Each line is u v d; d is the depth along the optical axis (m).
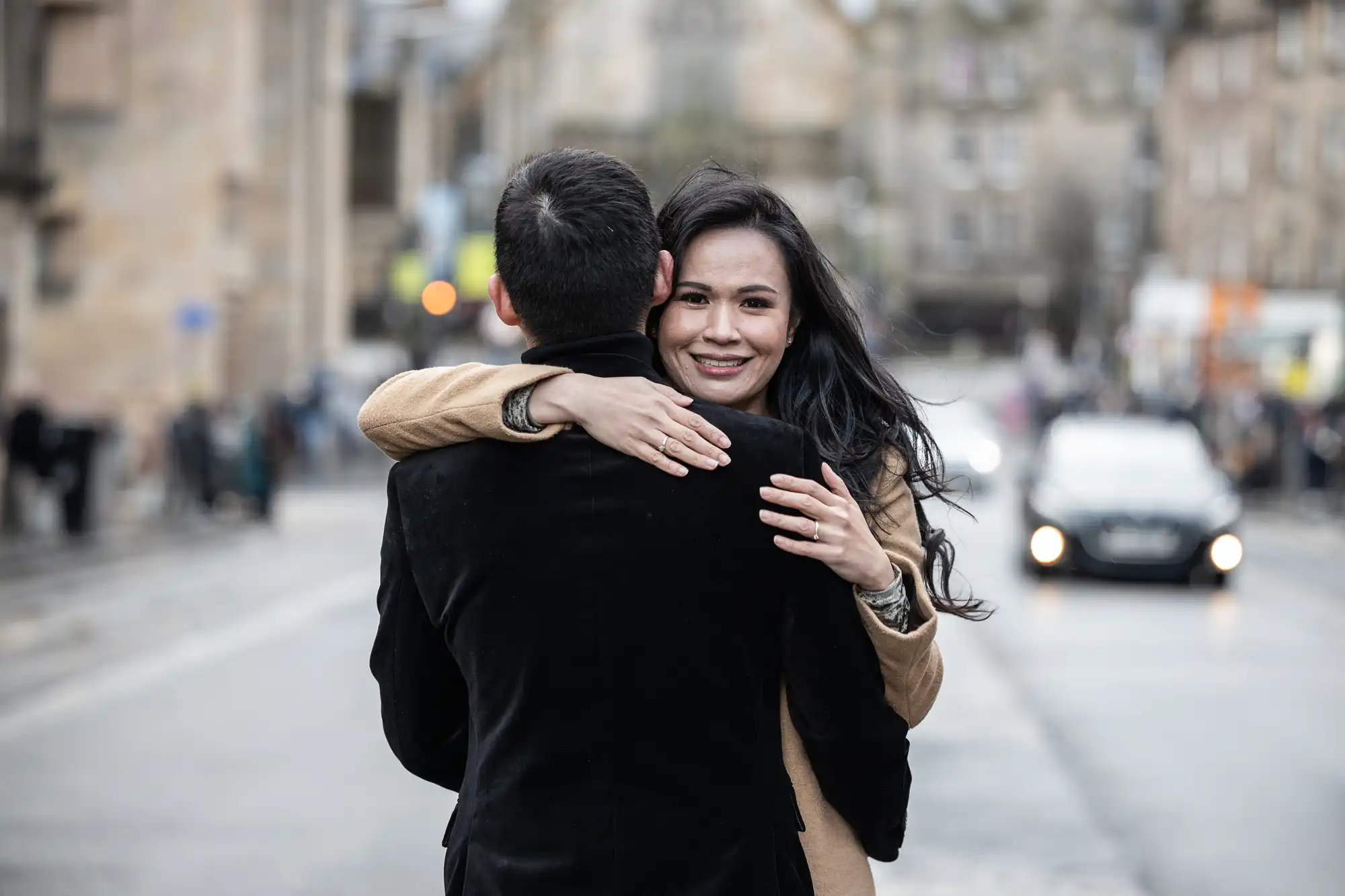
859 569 2.74
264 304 46.62
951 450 33.12
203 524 26.84
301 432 41.19
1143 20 90.62
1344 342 43.06
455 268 45.59
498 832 2.66
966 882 6.91
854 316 3.18
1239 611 16.56
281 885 6.88
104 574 19.97
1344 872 7.14
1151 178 83.69
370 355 53.19
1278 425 34.75
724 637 2.66
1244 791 8.72
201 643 14.20
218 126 36.50
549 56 86.44
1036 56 91.38
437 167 86.62
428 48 66.25
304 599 17.50
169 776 8.93
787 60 87.31
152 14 36.38
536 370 2.73
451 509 2.73
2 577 19.22
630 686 2.63
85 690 11.81
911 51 91.75
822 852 2.89
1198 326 46.72
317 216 49.09
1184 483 19.17
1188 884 6.91
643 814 2.62
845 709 2.77
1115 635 14.66
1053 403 47.38
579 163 2.80
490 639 2.69
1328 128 58.94
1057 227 89.56
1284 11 60.28
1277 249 60.72
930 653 2.94
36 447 23.31
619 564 2.65
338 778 8.91
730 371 3.07
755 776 2.68
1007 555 21.88
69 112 36.28
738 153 85.94
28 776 8.92
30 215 24.95
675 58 86.56
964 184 91.88
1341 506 29.88
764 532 2.68
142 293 36.47
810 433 3.06
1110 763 9.40
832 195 87.00
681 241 3.06
